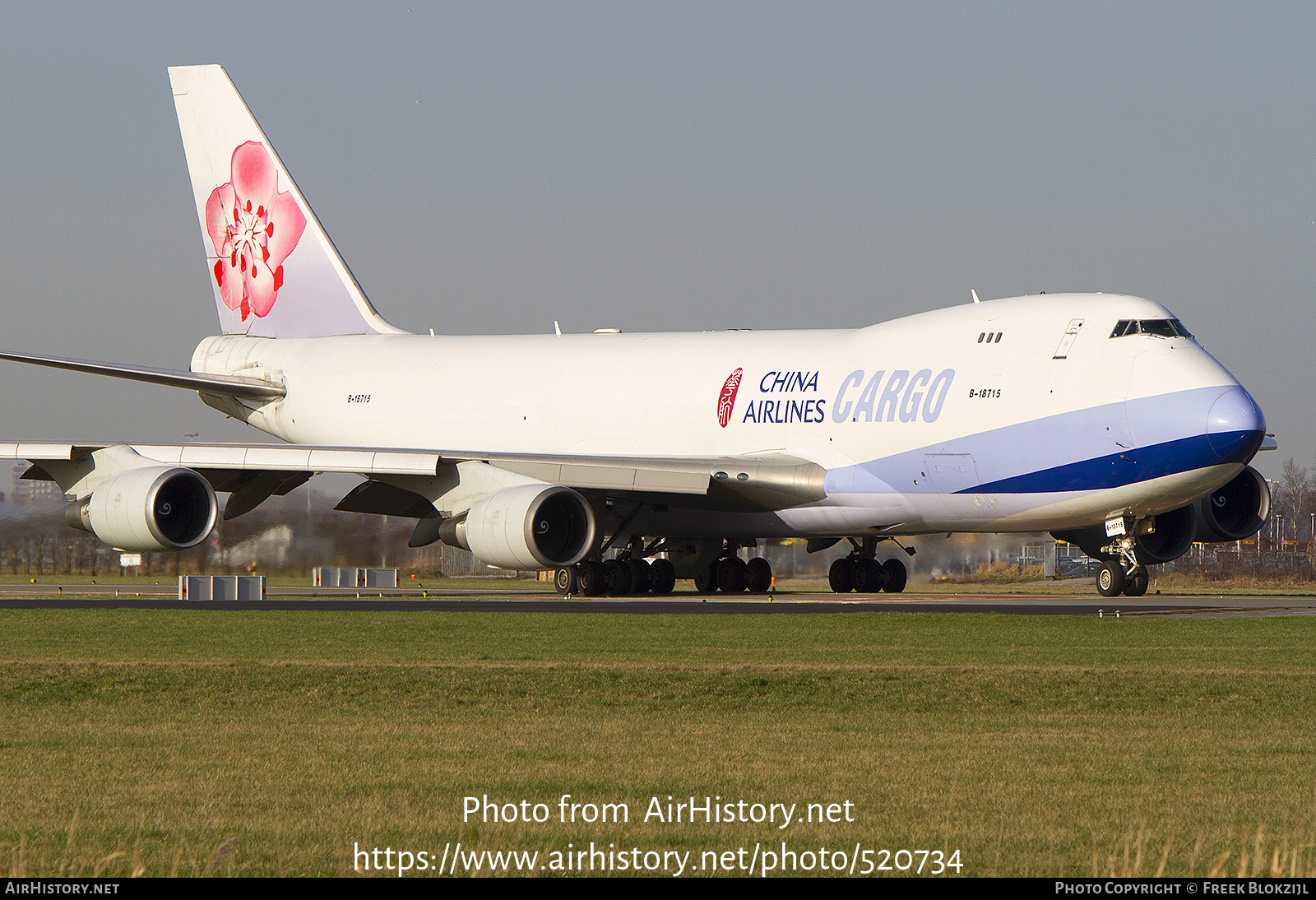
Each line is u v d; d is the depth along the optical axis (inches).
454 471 2687.0
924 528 2731.3
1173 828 757.9
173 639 1795.0
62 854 703.1
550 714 1175.0
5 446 2778.1
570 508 2593.5
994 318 2632.9
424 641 1764.3
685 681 1342.3
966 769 914.7
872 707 1217.4
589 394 3097.9
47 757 960.9
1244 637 1803.6
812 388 2787.9
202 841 729.0
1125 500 2469.2
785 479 2738.7
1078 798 828.6
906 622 2011.6
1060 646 1701.5
